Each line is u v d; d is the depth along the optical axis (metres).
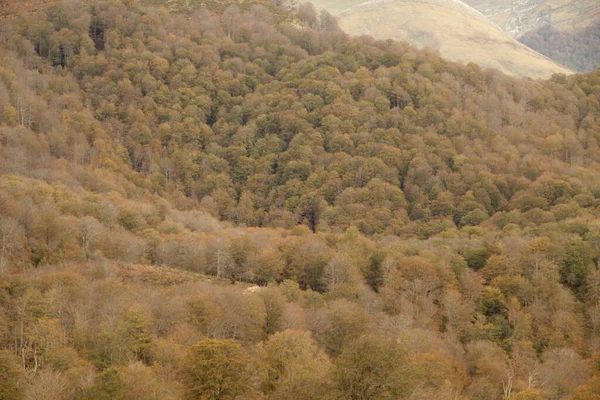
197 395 67.19
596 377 87.31
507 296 128.88
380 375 57.03
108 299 97.81
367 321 103.12
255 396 69.06
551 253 138.12
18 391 66.94
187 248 137.38
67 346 82.44
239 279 134.62
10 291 94.75
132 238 137.12
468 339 115.00
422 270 131.62
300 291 123.81
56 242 123.19
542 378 94.50
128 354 81.06
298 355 74.94
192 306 100.00
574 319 118.75
